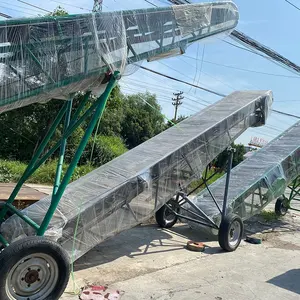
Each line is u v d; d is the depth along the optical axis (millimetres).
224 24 6449
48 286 4340
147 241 7938
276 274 6434
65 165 16734
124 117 41594
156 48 5348
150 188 6332
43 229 4602
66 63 4336
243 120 8406
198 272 6203
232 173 10055
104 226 5703
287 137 11727
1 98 3840
